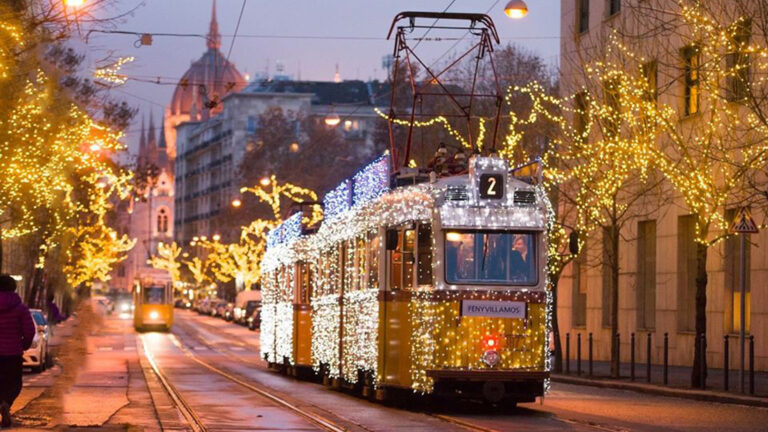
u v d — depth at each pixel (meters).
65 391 28.62
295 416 21.88
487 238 22.38
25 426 19.14
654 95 33.38
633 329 44.16
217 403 25.02
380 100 157.50
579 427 19.58
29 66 29.73
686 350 40.16
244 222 111.75
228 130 179.25
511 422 20.56
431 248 22.33
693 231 40.12
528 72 59.03
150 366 42.91
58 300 114.62
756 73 29.47
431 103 68.50
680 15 28.45
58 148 33.75
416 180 24.23
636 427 19.72
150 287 90.75
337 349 28.77
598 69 37.19
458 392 22.34
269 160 114.56
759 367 35.41
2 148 30.84
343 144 115.06
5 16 25.19
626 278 44.72
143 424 20.06
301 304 35.16
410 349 22.84
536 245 22.50
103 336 80.31
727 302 37.66
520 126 48.56
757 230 26.52
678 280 40.84
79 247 79.38
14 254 68.31
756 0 30.17
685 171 31.53
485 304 22.19
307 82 172.12
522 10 32.72
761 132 29.62
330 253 30.36
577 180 39.81
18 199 37.47
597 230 46.16
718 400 26.27
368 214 25.80
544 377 22.27
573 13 47.50
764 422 20.94
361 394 27.81
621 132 37.03
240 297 107.50
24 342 18.98
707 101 33.12
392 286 24.12
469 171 22.73
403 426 19.88
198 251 198.12
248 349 63.25
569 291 50.59
